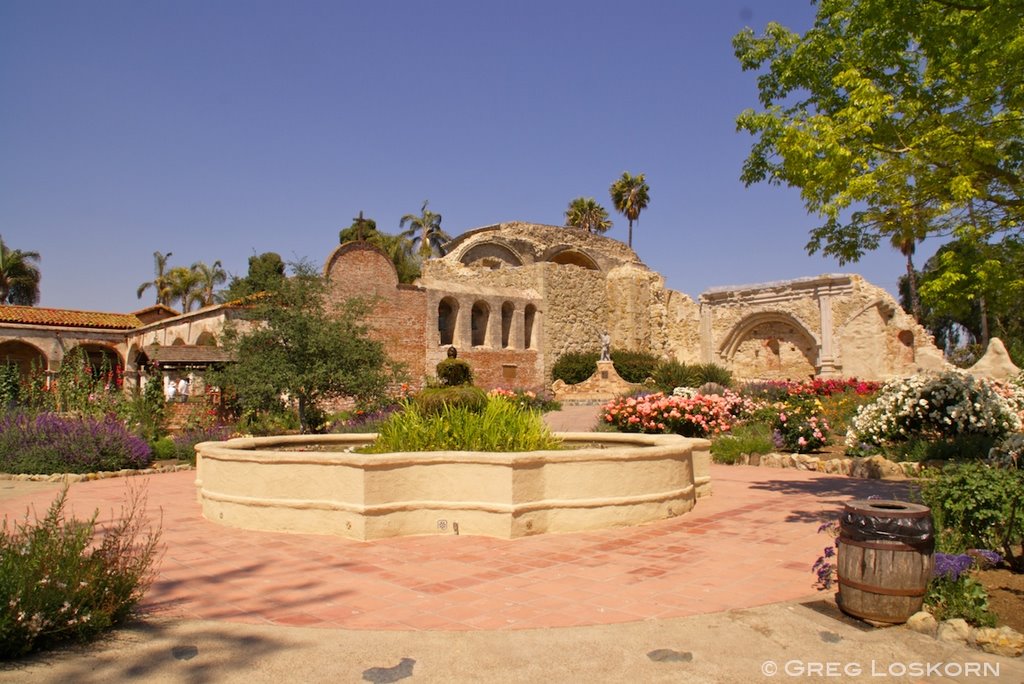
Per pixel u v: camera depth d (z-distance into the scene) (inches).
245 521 333.1
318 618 204.5
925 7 295.7
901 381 534.0
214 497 349.1
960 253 306.3
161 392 797.9
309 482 323.3
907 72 333.4
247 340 715.4
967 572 216.5
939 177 307.3
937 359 1246.3
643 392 1141.1
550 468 319.6
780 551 280.7
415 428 362.9
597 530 321.7
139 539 310.2
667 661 172.1
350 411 917.2
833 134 305.3
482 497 312.5
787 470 533.3
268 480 331.3
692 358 1646.2
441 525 315.3
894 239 346.0
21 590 171.5
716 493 424.8
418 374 1258.6
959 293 301.9
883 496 396.2
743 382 1339.8
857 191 300.2
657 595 224.2
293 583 241.3
